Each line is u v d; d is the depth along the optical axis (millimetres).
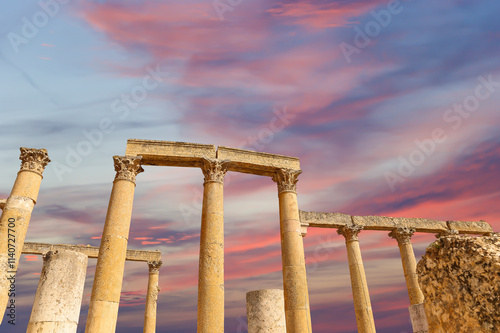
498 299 3367
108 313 14070
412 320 12852
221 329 14836
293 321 16141
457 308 3781
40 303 11344
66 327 11305
